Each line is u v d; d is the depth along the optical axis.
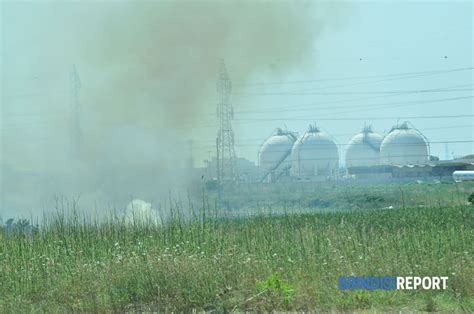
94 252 54.34
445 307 39.28
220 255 47.75
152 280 43.31
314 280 42.34
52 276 48.00
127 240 57.59
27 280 47.78
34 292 46.38
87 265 48.53
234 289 42.56
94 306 41.56
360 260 46.94
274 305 39.97
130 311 41.25
